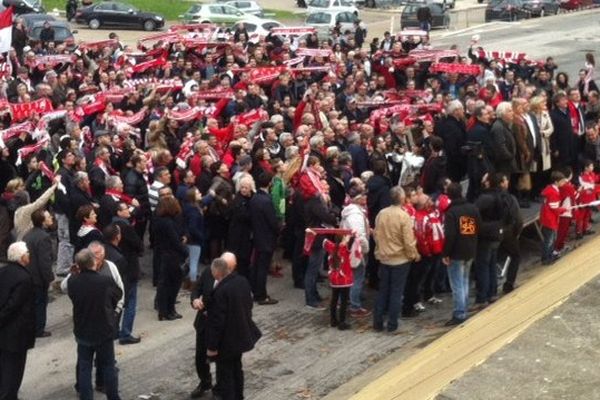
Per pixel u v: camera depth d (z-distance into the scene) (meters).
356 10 51.38
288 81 24.27
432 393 8.43
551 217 17.30
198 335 12.38
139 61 28.73
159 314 15.15
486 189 15.38
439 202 15.85
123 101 22.03
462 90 26.14
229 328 11.73
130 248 13.95
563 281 12.10
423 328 14.93
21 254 12.05
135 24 52.03
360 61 29.05
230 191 16.52
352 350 14.09
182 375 13.31
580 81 27.38
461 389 8.40
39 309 14.41
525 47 45.25
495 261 15.61
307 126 18.36
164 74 25.83
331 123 19.38
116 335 12.02
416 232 15.02
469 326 11.78
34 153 17.88
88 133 19.33
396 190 14.55
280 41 31.38
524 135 17.80
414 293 15.36
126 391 12.78
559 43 46.41
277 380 13.11
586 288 10.59
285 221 17.36
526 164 17.97
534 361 8.86
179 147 18.86
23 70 23.92
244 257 15.91
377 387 9.96
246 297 11.85
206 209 16.62
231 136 18.66
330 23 47.75
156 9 59.12
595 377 8.52
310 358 13.83
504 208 15.30
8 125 19.98
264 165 16.97
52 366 13.60
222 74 24.89
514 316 10.95
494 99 22.38
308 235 15.08
